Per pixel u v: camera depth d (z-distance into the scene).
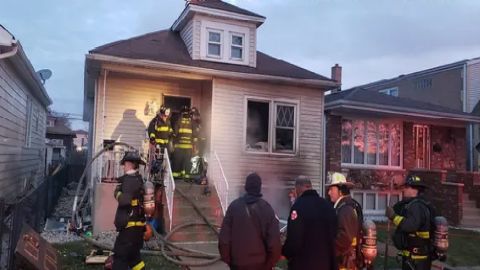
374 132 15.72
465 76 22.06
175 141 10.98
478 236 12.02
